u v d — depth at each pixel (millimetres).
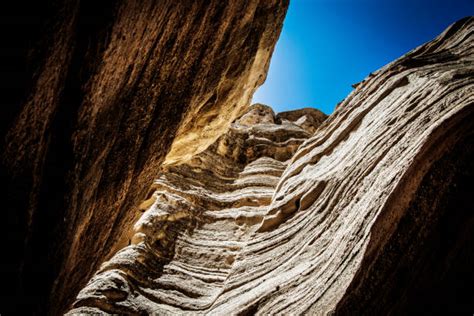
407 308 5246
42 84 2926
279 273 8000
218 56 7742
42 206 3424
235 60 8875
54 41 2885
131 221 7246
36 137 3078
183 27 5727
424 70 8836
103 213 5316
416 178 5676
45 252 3596
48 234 3561
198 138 10281
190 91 6973
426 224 5465
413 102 7684
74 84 3521
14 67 2613
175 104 6516
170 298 9875
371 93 10633
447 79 7375
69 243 4168
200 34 6473
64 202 3699
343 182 8227
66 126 3551
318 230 8125
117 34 3842
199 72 7035
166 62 5695
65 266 4301
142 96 5344
